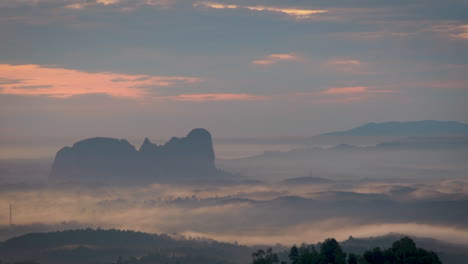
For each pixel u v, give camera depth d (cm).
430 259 18388
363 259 18825
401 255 18712
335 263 19512
